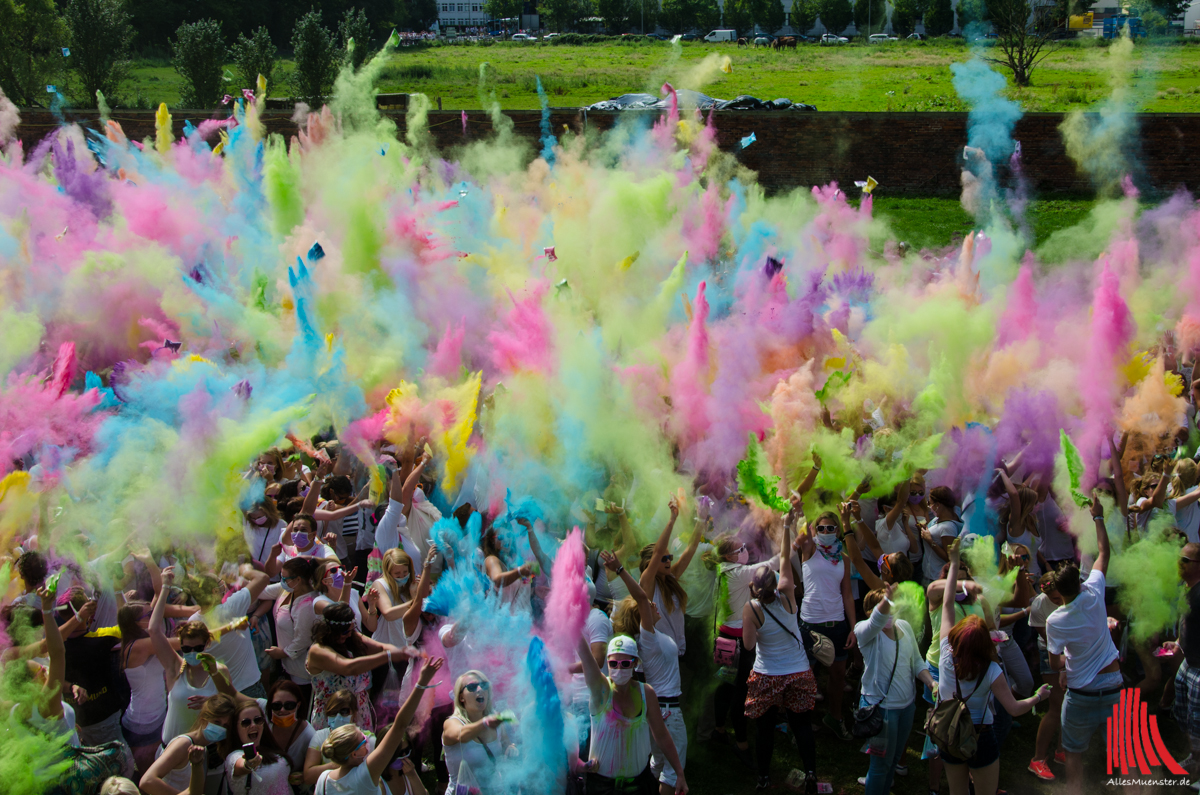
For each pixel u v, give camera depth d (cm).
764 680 610
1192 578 610
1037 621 652
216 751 497
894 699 572
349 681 562
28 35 3334
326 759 511
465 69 4944
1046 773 633
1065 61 3831
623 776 523
